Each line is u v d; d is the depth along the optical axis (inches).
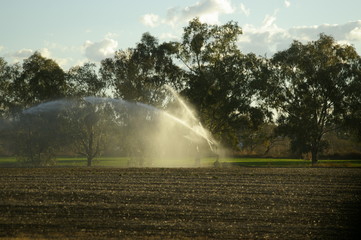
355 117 2723.9
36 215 755.4
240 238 616.1
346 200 908.6
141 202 872.3
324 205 852.0
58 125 2898.6
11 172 1475.1
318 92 2849.4
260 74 2664.9
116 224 691.4
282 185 1146.0
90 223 698.2
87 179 1262.3
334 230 661.9
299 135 2810.0
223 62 2640.3
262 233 642.2
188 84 2687.0
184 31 2689.5
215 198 924.0
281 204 859.4
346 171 1599.4
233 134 2785.4
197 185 1134.4
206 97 2615.7
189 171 1571.1
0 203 856.9
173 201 884.6
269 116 2709.2
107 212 778.8
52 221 711.1
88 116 2849.4
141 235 627.5
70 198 916.6
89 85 2901.1
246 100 2628.0
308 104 2802.7
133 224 691.4
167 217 741.3
